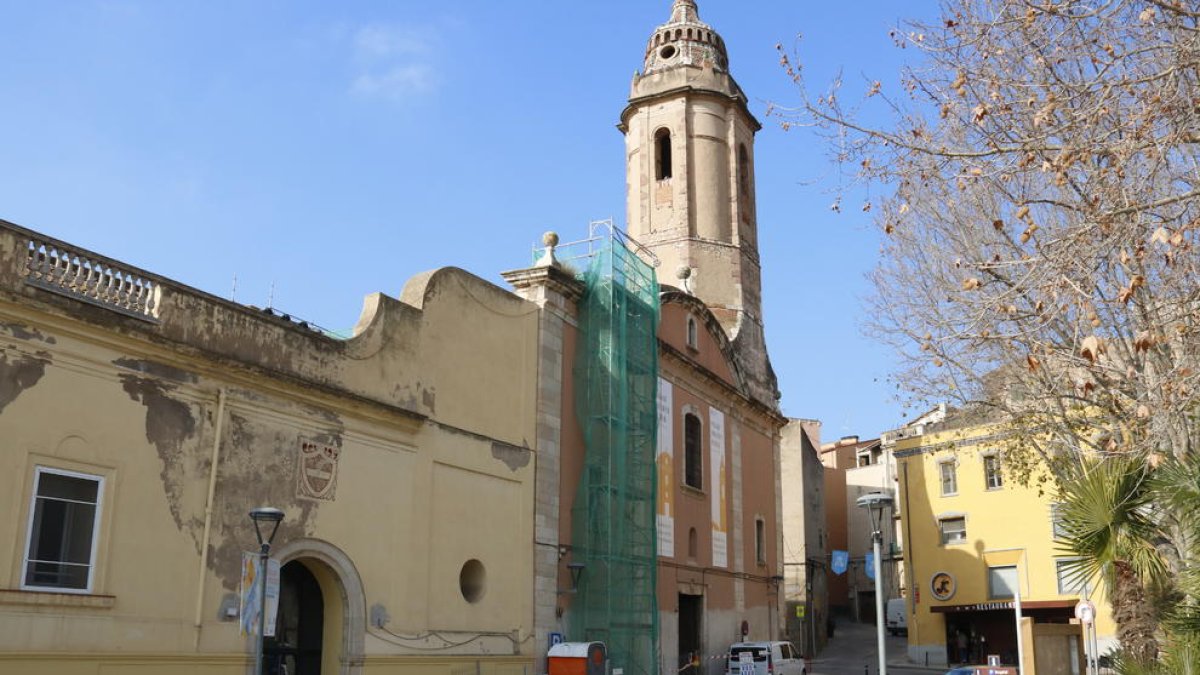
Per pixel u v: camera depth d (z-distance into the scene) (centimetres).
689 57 3825
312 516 1780
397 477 1986
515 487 2327
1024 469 2714
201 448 1611
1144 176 1113
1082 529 1409
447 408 2150
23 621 1343
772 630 3756
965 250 1725
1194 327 1131
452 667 2034
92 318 1470
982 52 1117
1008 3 1058
